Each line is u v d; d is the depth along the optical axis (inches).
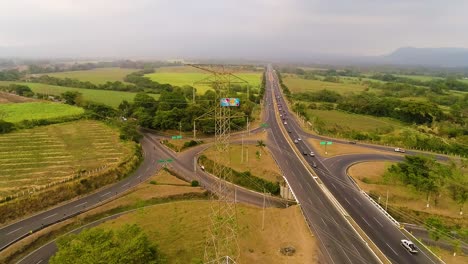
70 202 3506.4
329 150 5196.9
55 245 2758.4
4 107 7130.9
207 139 5895.7
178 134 6141.7
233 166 4318.4
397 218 3282.5
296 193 3597.4
